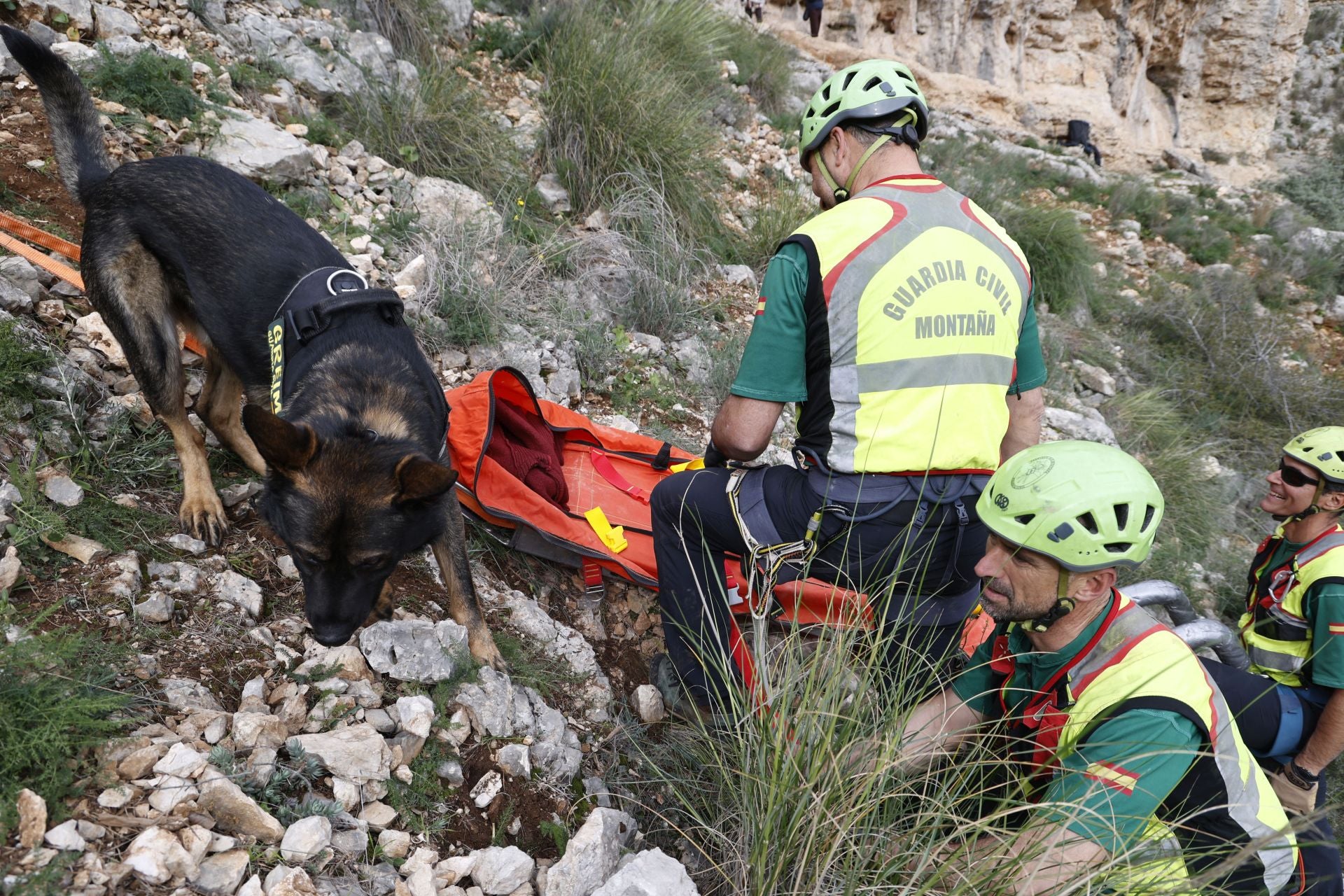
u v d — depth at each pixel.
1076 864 1.59
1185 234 11.62
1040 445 1.85
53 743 1.64
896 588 2.22
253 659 2.13
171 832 1.59
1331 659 2.48
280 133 4.14
